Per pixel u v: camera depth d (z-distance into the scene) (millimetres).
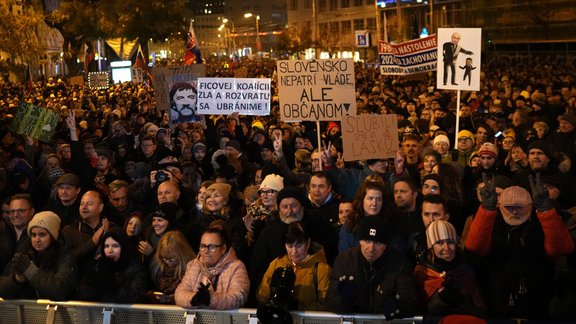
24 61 36281
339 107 10594
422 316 5660
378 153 9945
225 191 7992
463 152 11453
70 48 64250
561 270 6109
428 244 5926
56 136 16609
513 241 5930
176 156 13766
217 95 14742
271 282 5812
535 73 36875
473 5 72938
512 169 10500
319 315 5727
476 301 5809
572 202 9039
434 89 26969
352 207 6988
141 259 7223
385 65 22234
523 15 62562
